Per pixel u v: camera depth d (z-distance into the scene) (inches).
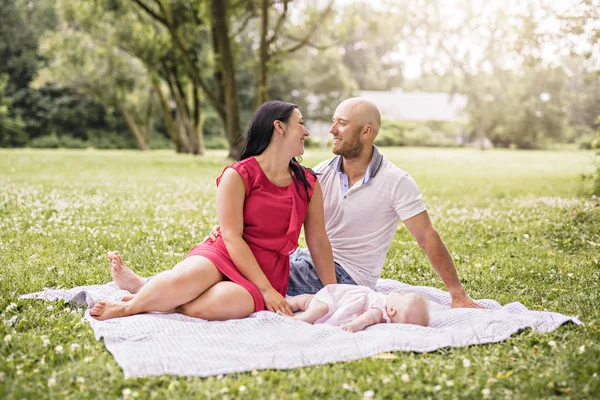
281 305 139.5
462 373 109.0
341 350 117.6
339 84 1841.8
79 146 1667.1
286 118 146.3
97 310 135.9
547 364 113.8
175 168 745.0
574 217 311.6
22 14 1637.6
